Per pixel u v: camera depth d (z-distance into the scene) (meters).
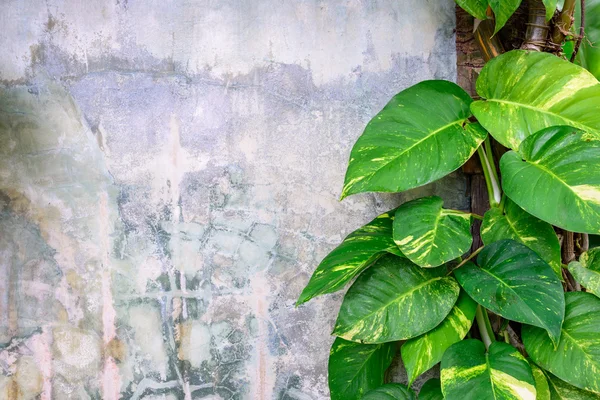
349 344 1.60
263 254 1.70
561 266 1.48
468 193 1.73
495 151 1.63
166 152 1.68
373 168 1.39
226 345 1.71
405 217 1.44
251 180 1.69
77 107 1.67
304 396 1.72
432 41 1.71
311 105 1.70
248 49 1.68
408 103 1.48
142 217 1.68
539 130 1.37
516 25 1.64
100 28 1.66
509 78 1.46
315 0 1.69
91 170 1.67
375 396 1.46
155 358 1.70
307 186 1.70
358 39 1.70
